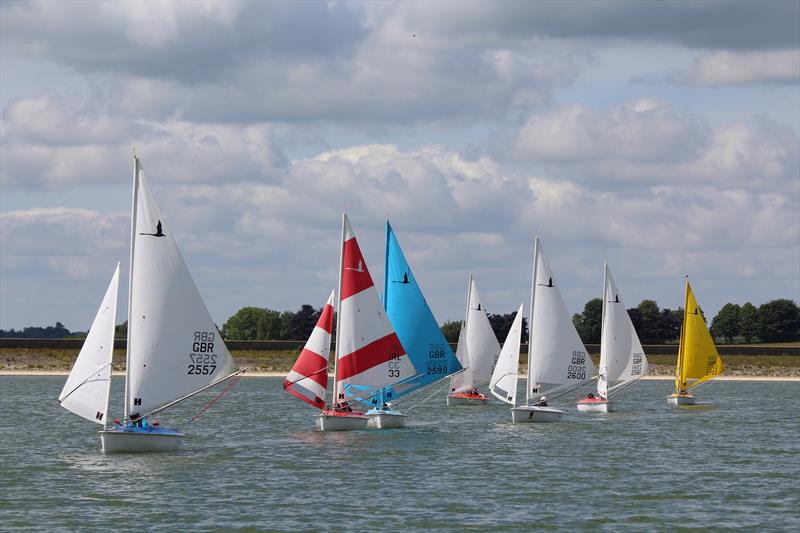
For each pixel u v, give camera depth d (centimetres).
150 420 10544
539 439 8731
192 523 5094
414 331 9038
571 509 5512
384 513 5359
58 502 5547
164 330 6938
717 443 8625
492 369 13125
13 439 8519
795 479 6581
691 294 13600
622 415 11675
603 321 11881
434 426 9800
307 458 7312
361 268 8506
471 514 5359
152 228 6938
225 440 8494
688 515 5388
